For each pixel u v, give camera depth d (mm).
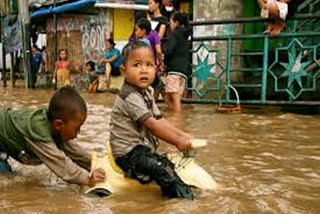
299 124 6754
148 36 8664
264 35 8289
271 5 7941
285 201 3189
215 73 9875
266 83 8461
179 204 3102
